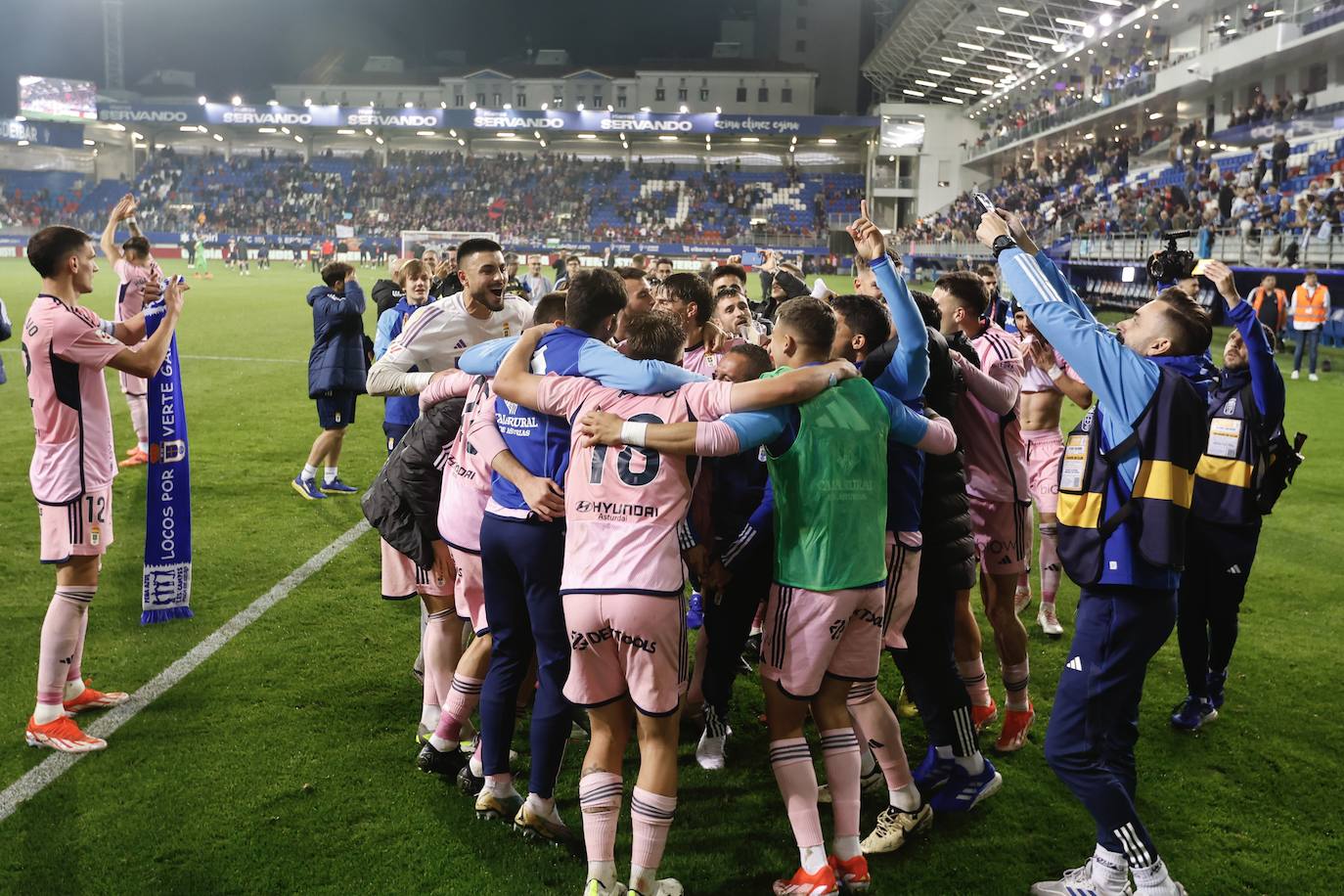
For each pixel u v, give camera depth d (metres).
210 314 21.78
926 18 44.03
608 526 2.88
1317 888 3.10
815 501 2.96
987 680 4.62
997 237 3.10
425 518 3.64
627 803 3.57
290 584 5.66
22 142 55.31
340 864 3.12
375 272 40.69
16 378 12.40
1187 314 2.93
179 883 3.01
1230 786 3.69
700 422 2.83
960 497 3.46
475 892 3.01
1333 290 19.22
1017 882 3.13
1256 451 3.90
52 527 3.81
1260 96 29.30
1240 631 5.21
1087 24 38.84
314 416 10.81
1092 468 2.89
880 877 3.16
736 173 58.16
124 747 3.81
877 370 3.30
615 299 3.13
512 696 3.30
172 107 54.72
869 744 3.34
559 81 74.75
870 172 55.31
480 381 3.40
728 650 3.70
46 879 3.02
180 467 5.04
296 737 3.92
